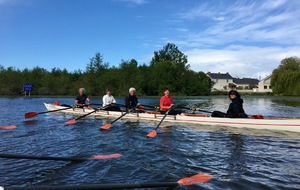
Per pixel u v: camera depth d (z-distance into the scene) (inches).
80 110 659.4
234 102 464.1
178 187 193.3
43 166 243.9
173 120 515.8
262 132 411.5
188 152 295.4
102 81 2255.2
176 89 2605.8
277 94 2305.6
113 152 296.5
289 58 2497.5
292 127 407.8
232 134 398.9
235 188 193.6
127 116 576.4
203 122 484.1
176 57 3422.7
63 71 2783.0
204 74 3218.5
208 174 222.8
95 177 217.9
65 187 151.5
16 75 2337.6
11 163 252.4
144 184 178.7
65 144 335.9
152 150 304.2
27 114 571.8
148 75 2488.9
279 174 223.3
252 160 264.1
